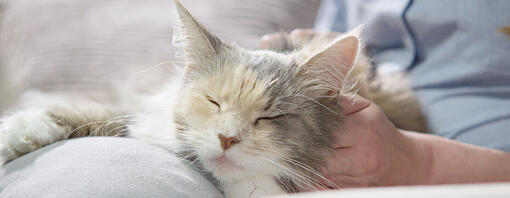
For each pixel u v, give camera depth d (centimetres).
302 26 109
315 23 119
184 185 71
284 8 108
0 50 103
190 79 79
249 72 77
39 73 97
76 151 72
